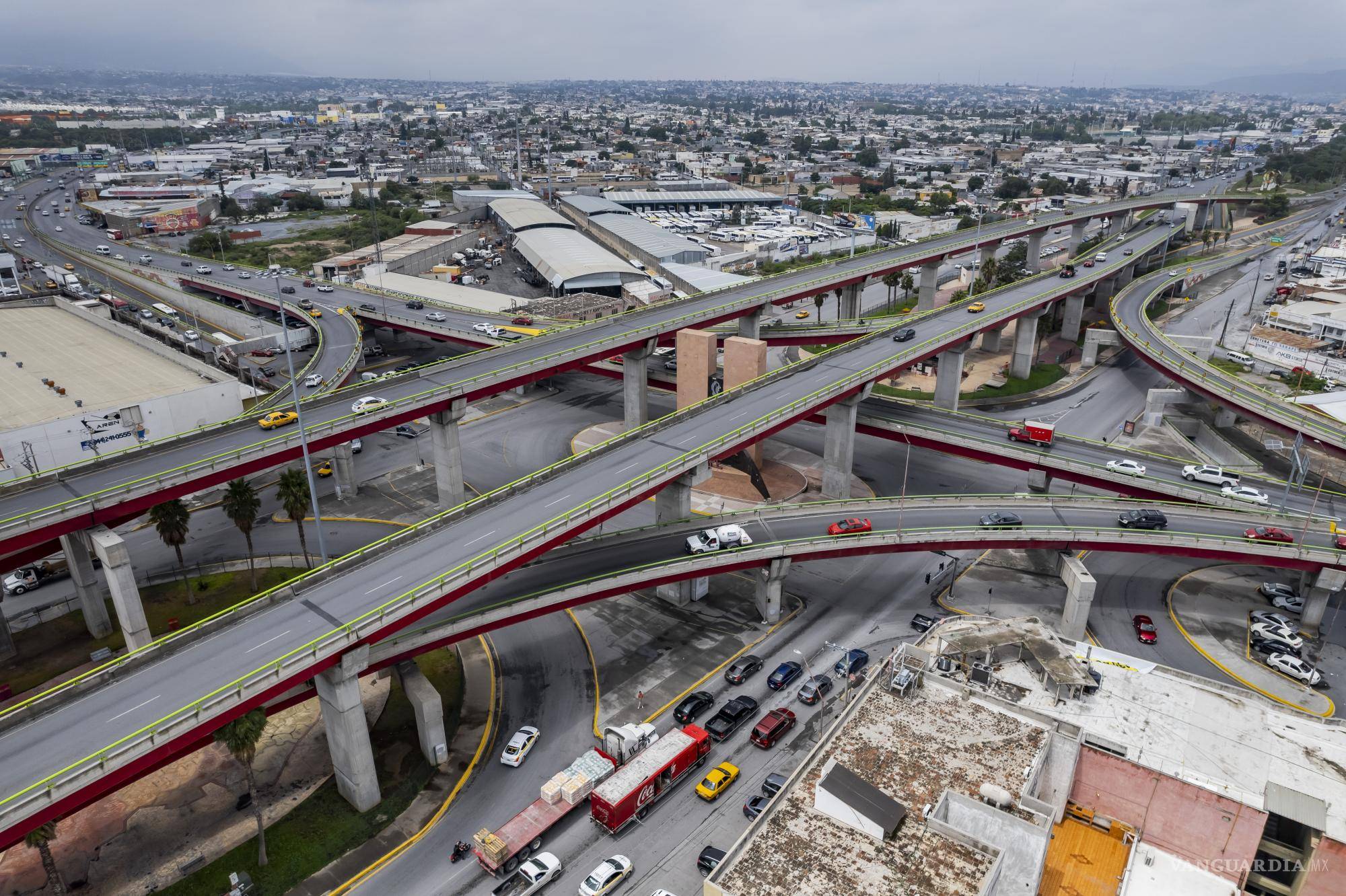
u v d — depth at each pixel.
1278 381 173.25
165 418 130.50
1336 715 83.94
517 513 89.44
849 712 66.19
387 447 147.00
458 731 82.44
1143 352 167.88
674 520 105.44
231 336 197.38
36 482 90.81
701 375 132.00
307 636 69.75
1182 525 103.25
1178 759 62.53
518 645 95.69
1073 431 155.38
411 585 76.75
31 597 104.44
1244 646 95.44
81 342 162.62
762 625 99.38
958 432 125.81
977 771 60.16
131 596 87.94
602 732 81.88
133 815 72.62
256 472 100.81
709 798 73.38
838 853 53.06
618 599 105.00
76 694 63.69
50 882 63.31
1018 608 102.75
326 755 80.12
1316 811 57.28
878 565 113.06
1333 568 94.19
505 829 67.88
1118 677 71.44
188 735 60.38
